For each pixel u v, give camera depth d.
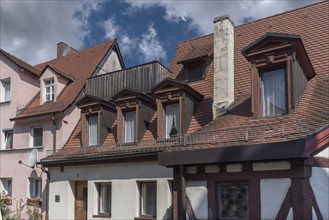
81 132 16.31
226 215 9.46
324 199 8.61
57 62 23.17
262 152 8.33
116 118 16.11
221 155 9.00
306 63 10.89
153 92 13.98
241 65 13.93
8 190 19.69
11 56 21.02
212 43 15.73
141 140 14.20
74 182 16.02
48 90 19.78
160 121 13.76
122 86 16.52
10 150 19.31
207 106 13.57
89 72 19.81
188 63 15.42
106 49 21.11
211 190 9.60
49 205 16.34
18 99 20.09
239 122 10.57
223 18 13.40
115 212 13.98
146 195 13.62
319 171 8.62
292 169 8.30
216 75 13.01
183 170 10.06
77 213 15.70
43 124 18.50
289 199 8.28
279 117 9.99
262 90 10.75
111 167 14.40
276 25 14.73
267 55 10.53
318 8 14.03
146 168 13.35
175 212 10.13
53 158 16.02
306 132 8.19
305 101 10.28
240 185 9.31
